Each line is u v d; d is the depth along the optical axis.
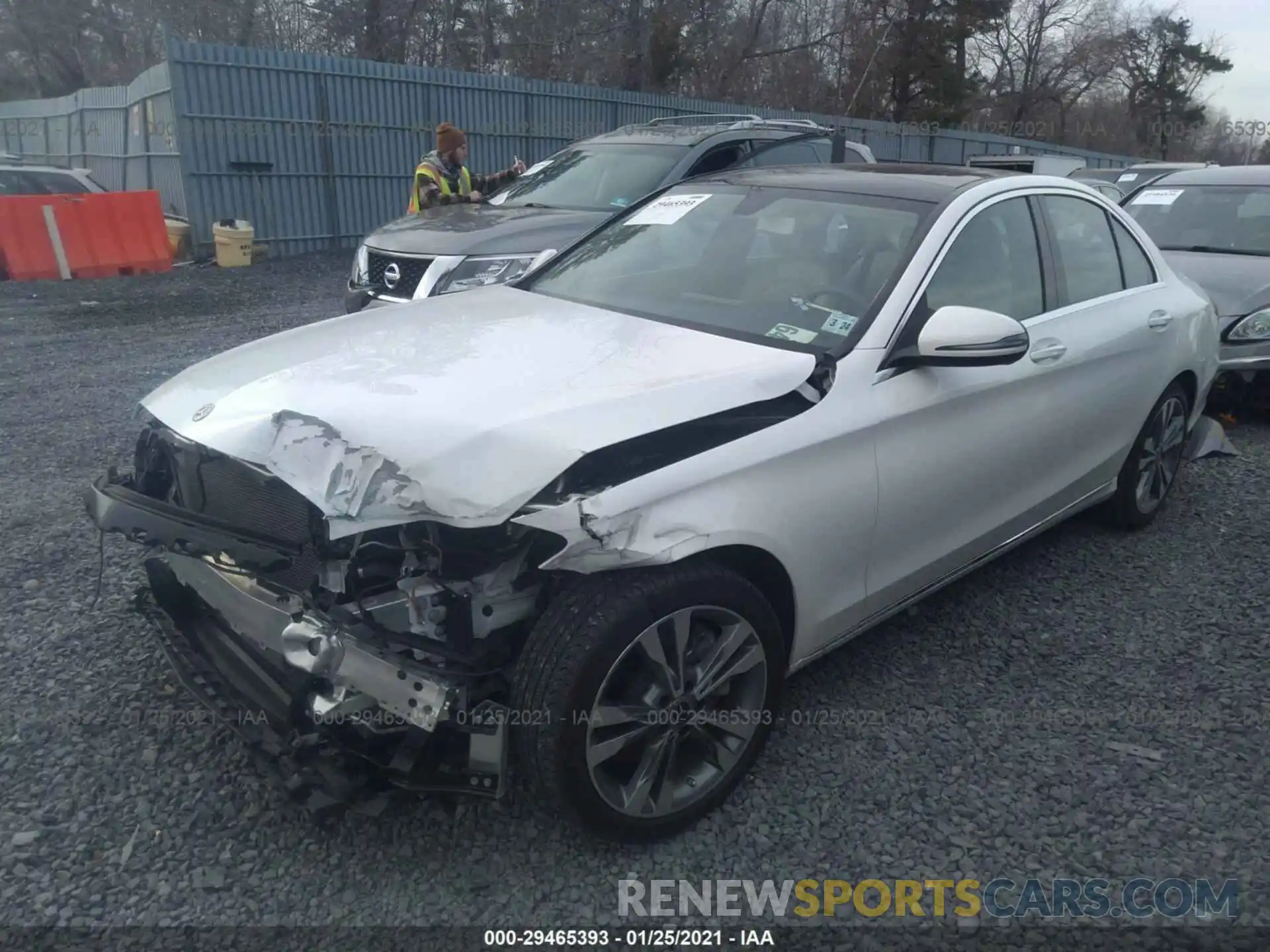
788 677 3.58
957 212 3.75
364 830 2.89
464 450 2.52
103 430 6.42
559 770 2.61
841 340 3.32
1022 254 4.05
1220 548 5.03
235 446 2.75
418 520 2.46
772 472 2.89
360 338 3.41
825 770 3.23
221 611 2.94
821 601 3.17
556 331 3.39
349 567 2.59
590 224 7.46
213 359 3.48
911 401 3.31
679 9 28.45
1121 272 4.73
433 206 9.00
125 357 8.51
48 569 4.38
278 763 2.74
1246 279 7.29
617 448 2.63
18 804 2.94
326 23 28.42
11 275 12.36
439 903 2.65
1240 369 7.01
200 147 14.67
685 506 2.68
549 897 2.69
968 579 4.62
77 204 12.79
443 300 4.04
